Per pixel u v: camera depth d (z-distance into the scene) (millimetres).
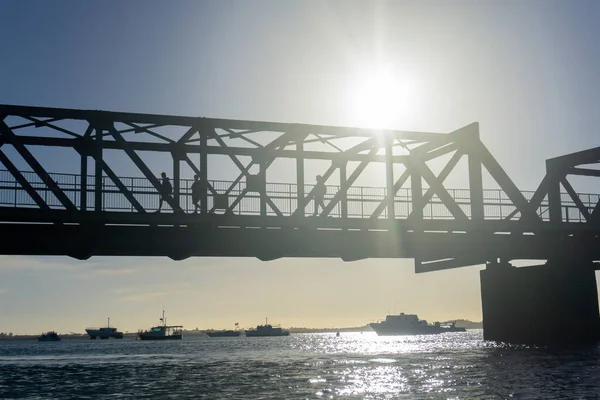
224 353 94750
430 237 44094
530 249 48594
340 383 36000
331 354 79250
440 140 44031
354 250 42000
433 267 49656
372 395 30516
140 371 51062
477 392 30203
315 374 42625
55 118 36281
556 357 43031
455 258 48438
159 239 38156
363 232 42094
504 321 52969
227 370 48969
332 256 43188
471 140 44219
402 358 58562
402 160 44219
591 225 47906
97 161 36562
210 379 40375
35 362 75625
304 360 62844
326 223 40094
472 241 45844
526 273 51625
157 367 56375
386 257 44312
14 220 35188
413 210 42812
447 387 32438
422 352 71188
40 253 36906
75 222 35969
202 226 38812
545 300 50125
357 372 43312
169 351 112688
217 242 39062
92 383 40406
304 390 32906
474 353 55312
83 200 36062
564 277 49469
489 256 47031
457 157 44031
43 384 41156
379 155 42906
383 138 42250
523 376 34938
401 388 32750
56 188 35438
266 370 47875
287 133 40094
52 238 36500
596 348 47438
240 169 38812
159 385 37406
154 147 38250
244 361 64125
